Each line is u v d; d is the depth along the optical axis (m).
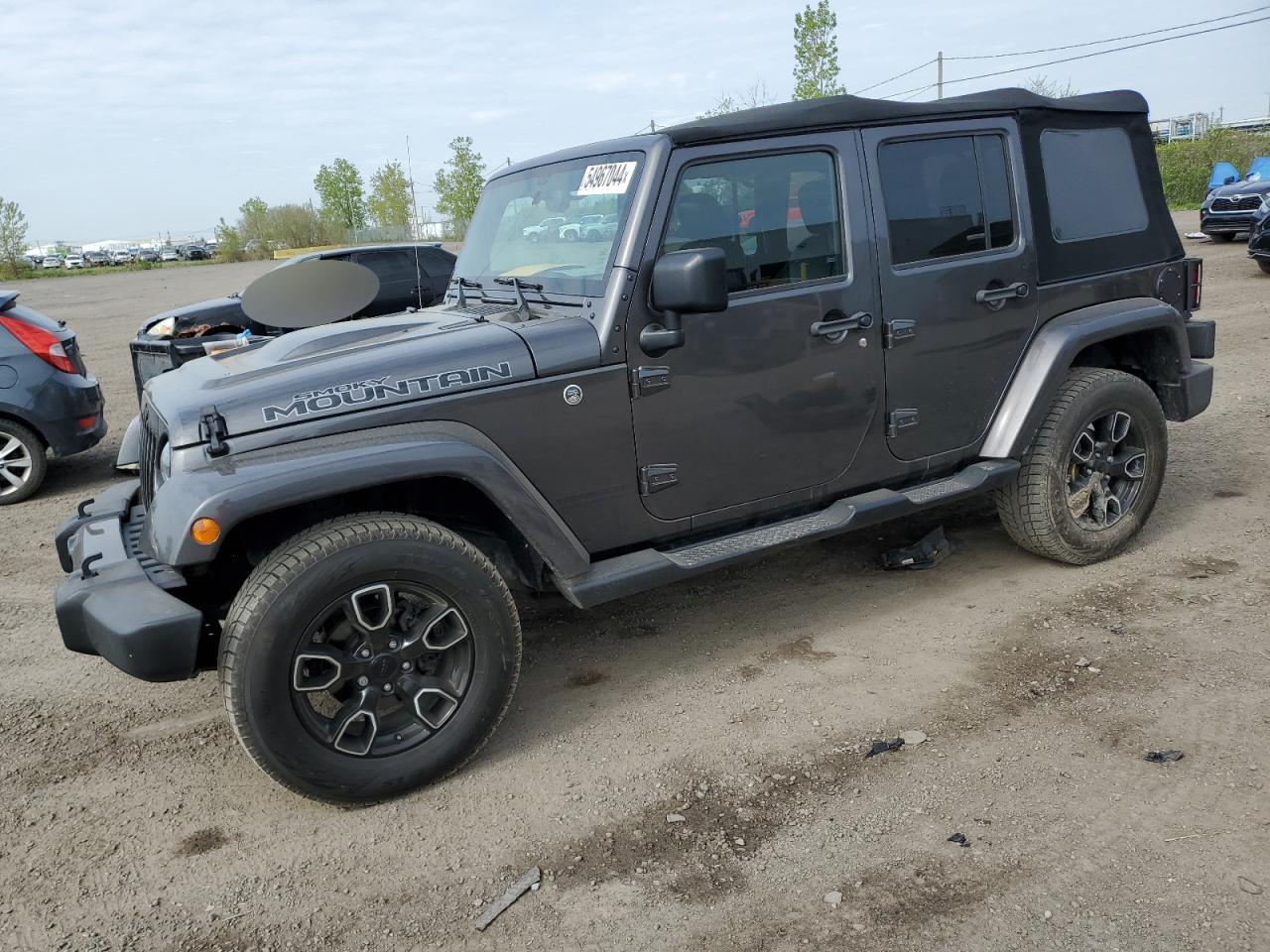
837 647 3.91
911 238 3.80
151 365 9.16
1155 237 4.61
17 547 5.89
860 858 2.65
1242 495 5.23
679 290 3.04
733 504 3.61
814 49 25.91
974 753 3.10
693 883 2.61
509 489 3.05
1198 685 3.39
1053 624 3.94
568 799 3.03
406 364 3.04
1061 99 4.32
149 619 2.76
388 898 2.64
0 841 3.00
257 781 3.26
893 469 3.95
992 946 2.30
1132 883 2.47
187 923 2.59
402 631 3.03
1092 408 4.23
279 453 2.85
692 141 3.29
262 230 62.09
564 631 4.26
